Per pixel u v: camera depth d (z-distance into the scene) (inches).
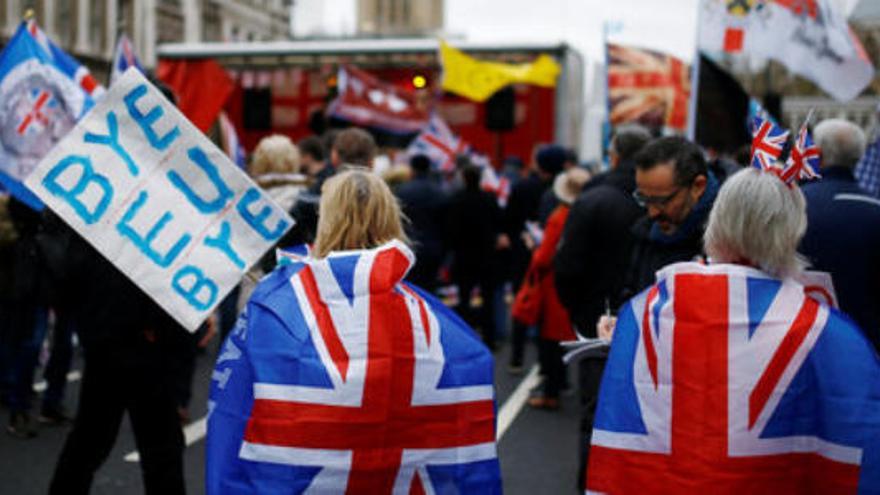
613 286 193.8
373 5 5034.5
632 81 424.2
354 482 104.7
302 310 107.3
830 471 95.4
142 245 132.1
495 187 512.1
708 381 97.7
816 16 259.9
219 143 588.7
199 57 594.9
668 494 98.3
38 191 131.7
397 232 115.7
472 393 109.9
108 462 232.8
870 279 153.8
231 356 109.8
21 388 254.8
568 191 275.3
